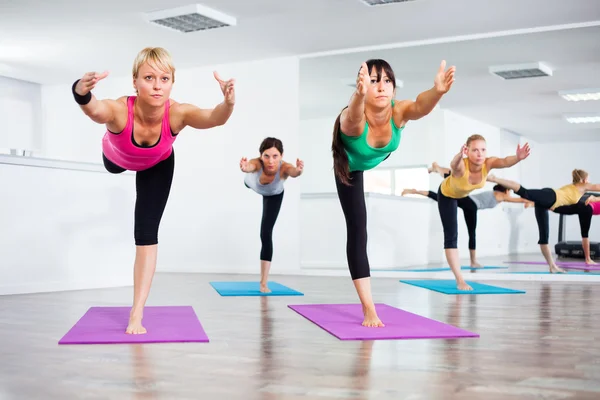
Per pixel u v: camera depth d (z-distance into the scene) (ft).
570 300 15.23
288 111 25.50
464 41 23.21
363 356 8.43
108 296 15.98
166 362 8.05
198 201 26.71
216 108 9.73
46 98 30.71
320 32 22.35
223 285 19.22
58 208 17.47
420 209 24.17
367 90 10.02
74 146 30.40
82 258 17.98
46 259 17.19
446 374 7.38
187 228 26.84
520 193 19.04
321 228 24.75
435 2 18.97
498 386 6.81
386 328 10.64
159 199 10.68
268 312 13.03
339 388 6.73
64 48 24.38
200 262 26.53
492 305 14.21
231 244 26.08
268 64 25.93
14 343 9.40
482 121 23.59
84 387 6.79
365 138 10.36
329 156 24.85
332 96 24.90
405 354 8.56
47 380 7.11
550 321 11.71
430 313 12.84
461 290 17.37
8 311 13.08
